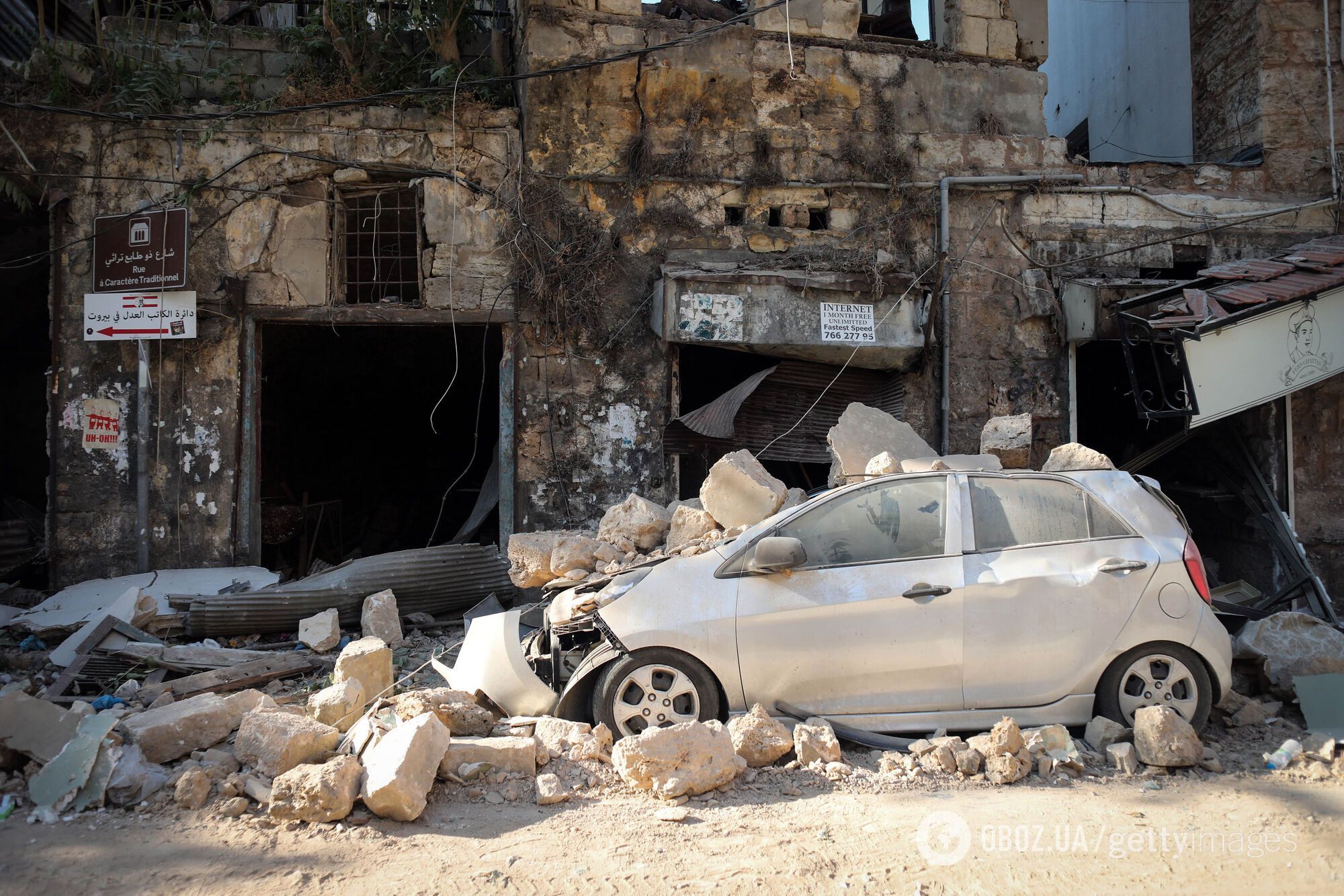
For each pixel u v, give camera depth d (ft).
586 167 29.91
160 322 28.22
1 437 39.60
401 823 13.33
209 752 15.17
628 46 29.99
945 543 16.69
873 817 13.38
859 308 29.45
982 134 32.19
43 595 27.63
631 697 16.35
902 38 32.99
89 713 16.47
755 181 30.55
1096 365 34.81
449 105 29.43
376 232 30.22
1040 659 16.19
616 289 30.09
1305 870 11.78
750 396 30.27
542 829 13.12
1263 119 33.45
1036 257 32.01
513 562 20.29
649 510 21.39
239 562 28.76
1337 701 17.52
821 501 17.13
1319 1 33.78
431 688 20.70
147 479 28.37
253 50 31.09
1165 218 32.63
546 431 29.60
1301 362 26.91
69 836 12.91
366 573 25.71
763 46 30.89
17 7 34.14
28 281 39.29
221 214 28.94
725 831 12.97
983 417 31.48
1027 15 32.96
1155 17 42.55
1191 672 16.31
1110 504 17.10
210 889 11.30
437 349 43.60
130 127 28.66
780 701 16.21
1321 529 31.68
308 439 45.98
